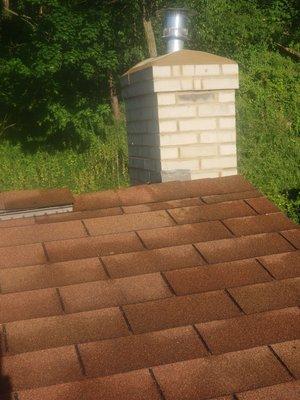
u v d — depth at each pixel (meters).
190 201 2.82
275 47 14.77
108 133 12.23
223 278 2.17
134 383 1.63
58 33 10.55
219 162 3.35
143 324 1.89
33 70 10.93
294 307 1.98
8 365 1.68
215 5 12.68
